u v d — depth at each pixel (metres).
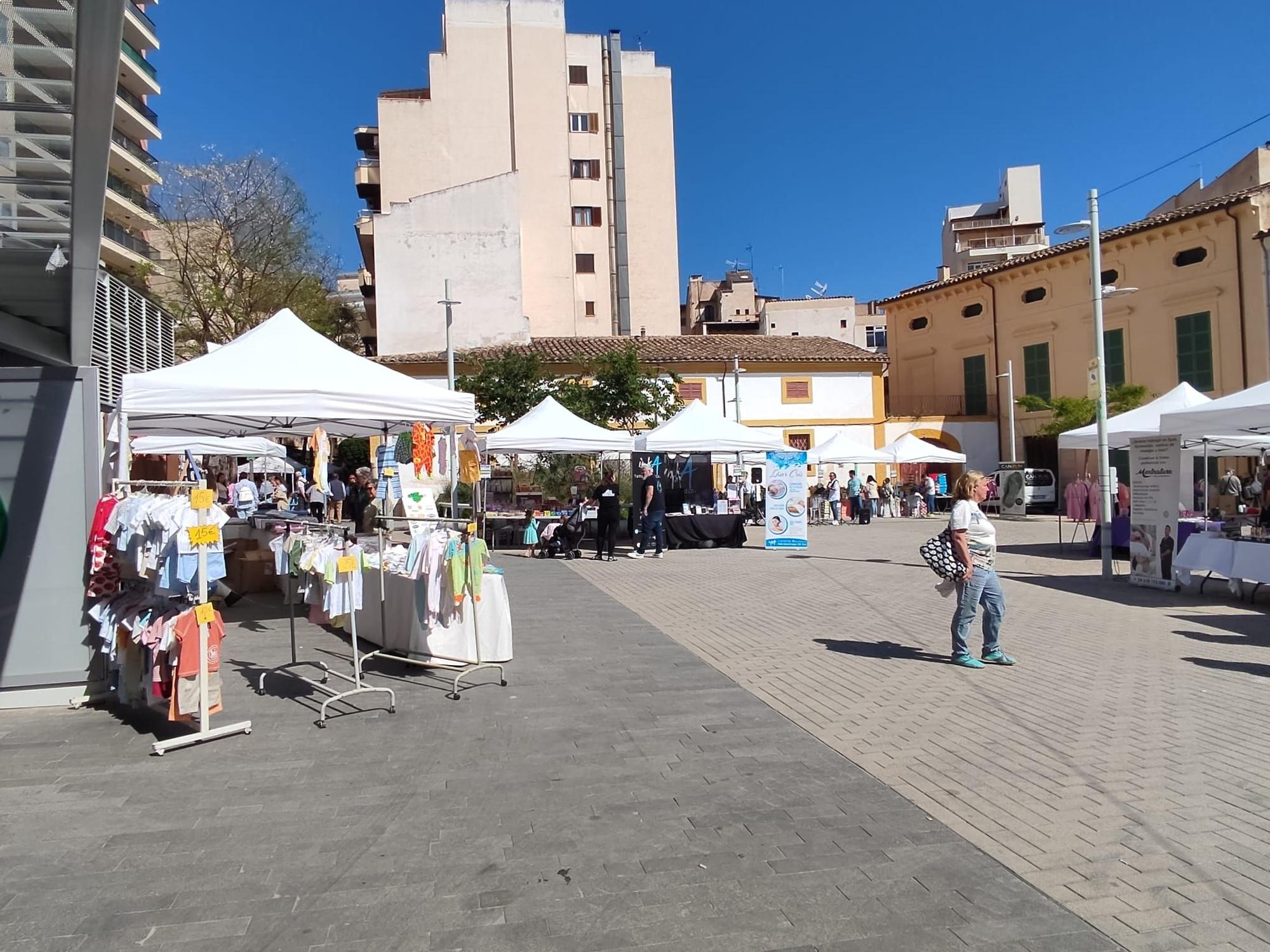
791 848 3.89
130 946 3.11
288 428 11.06
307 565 6.63
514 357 27.09
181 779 4.81
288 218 34.12
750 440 18.89
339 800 4.50
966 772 4.82
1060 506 32.16
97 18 2.82
